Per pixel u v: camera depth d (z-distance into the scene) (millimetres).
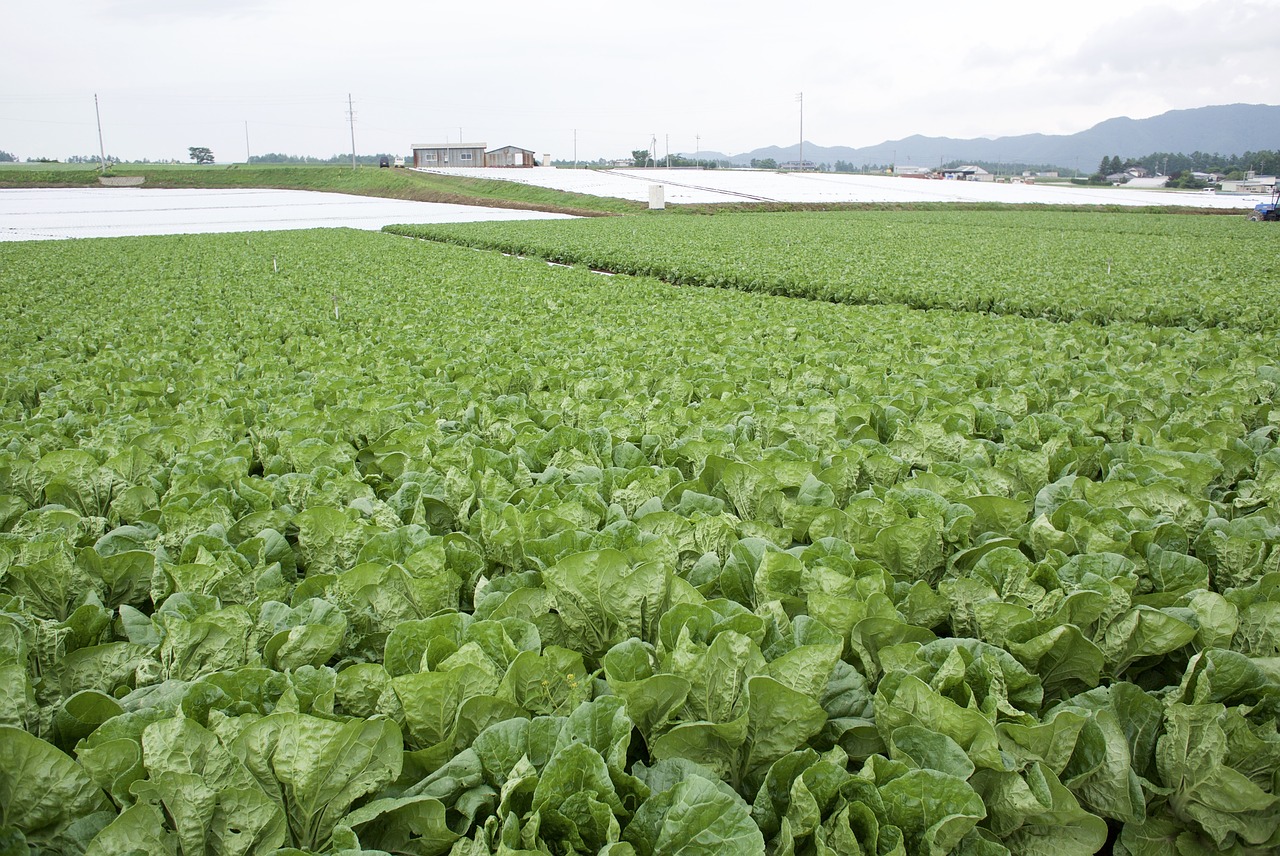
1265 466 5125
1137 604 3645
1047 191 86688
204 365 9594
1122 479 5094
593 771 2357
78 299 17031
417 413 7125
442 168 100625
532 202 65938
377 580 3613
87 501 5234
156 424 6926
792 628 3137
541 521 4215
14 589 3783
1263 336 11461
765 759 2709
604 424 6277
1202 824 2721
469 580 3838
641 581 3318
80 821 2389
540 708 2875
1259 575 3953
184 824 2307
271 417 6785
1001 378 8703
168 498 4836
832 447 5812
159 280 20359
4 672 2709
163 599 3770
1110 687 3002
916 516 4406
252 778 2408
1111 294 15930
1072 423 6309
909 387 7781
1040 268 21562
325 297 16922
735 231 36312
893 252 26984
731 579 3703
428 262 24688
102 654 3164
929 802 2344
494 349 10656
